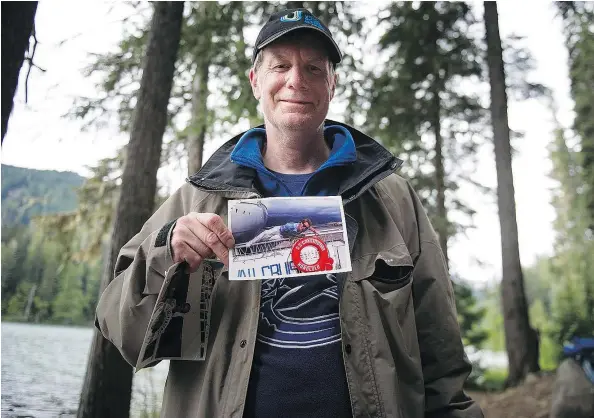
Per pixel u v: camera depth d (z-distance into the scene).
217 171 1.57
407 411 1.30
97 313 1.40
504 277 8.95
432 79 11.62
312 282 1.36
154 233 1.34
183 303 1.31
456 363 1.40
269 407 1.23
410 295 1.42
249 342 1.28
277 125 1.53
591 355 5.77
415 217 1.58
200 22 6.53
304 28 1.48
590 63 12.75
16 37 1.43
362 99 9.18
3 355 7.47
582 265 17.84
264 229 1.32
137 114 4.46
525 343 8.47
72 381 6.54
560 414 5.44
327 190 1.51
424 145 11.94
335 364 1.27
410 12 10.53
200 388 1.30
